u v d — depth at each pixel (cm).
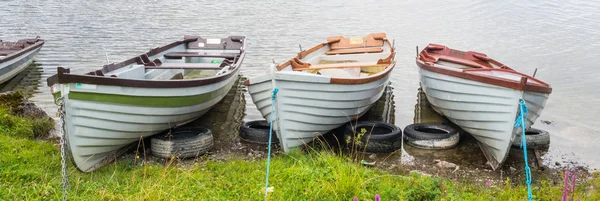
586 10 2747
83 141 796
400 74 1549
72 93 752
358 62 1251
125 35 2127
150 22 2433
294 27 2347
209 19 2531
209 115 1170
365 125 1002
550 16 2583
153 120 880
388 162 902
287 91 858
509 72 953
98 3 3003
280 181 726
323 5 3042
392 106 1259
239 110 1212
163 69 1097
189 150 898
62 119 739
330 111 934
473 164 899
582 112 1195
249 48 1892
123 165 848
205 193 684
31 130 976
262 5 3009
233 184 725
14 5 2883
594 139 1030
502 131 855
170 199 633
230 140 1011
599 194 715
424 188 673
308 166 758
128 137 869
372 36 1388
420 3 3122
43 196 655
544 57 1747
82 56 1745
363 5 3055
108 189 691
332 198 649
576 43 1964
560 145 994
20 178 711
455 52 1252
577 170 873
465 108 930
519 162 906
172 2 3084
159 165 863
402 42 2017
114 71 995
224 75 1025
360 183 686
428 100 1190
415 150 962
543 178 838
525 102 844
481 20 2512
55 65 1625
